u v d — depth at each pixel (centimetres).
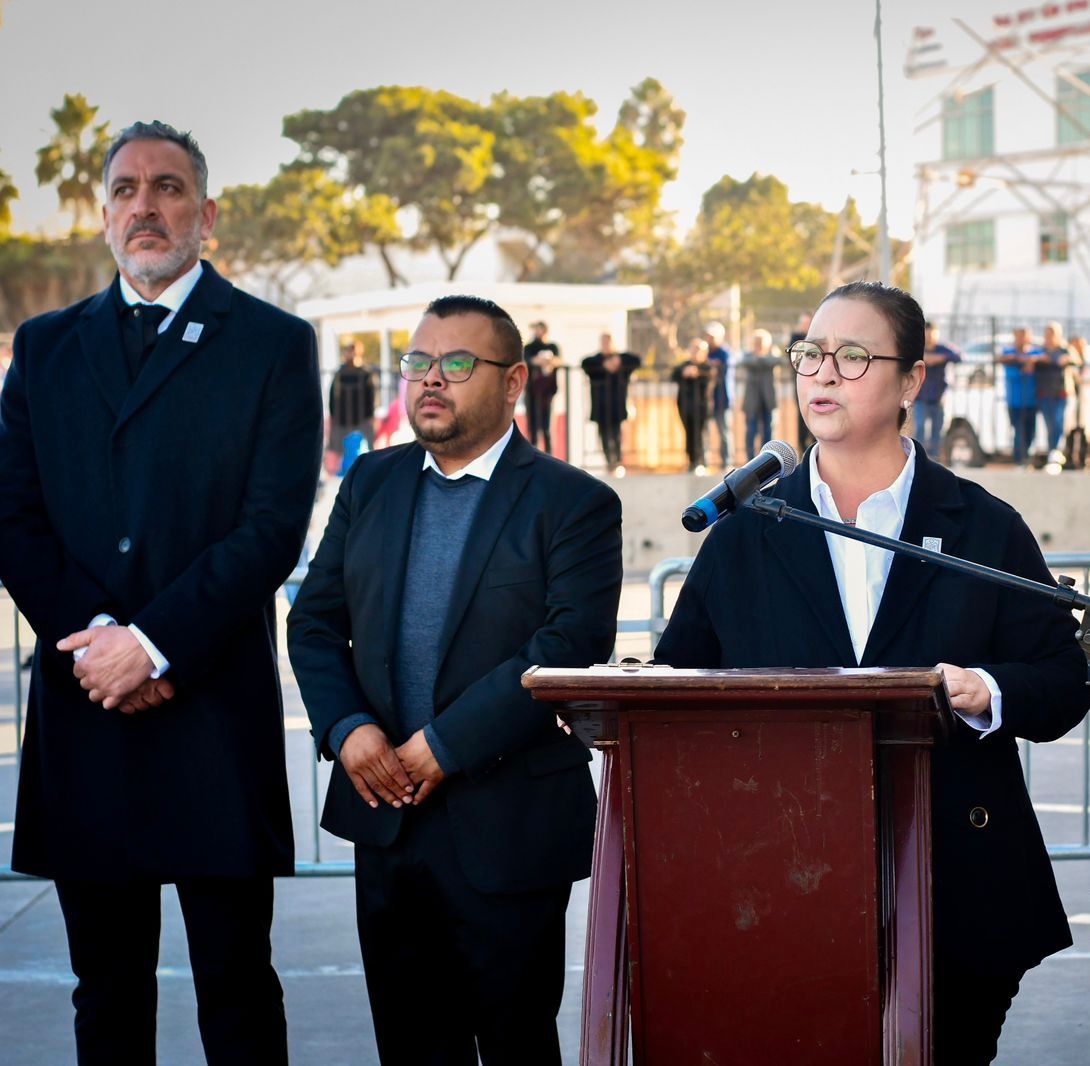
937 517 301
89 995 359
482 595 339
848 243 4394
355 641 348
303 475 365
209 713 354
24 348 372
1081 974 492
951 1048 294
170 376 357
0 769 786
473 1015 342
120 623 351
